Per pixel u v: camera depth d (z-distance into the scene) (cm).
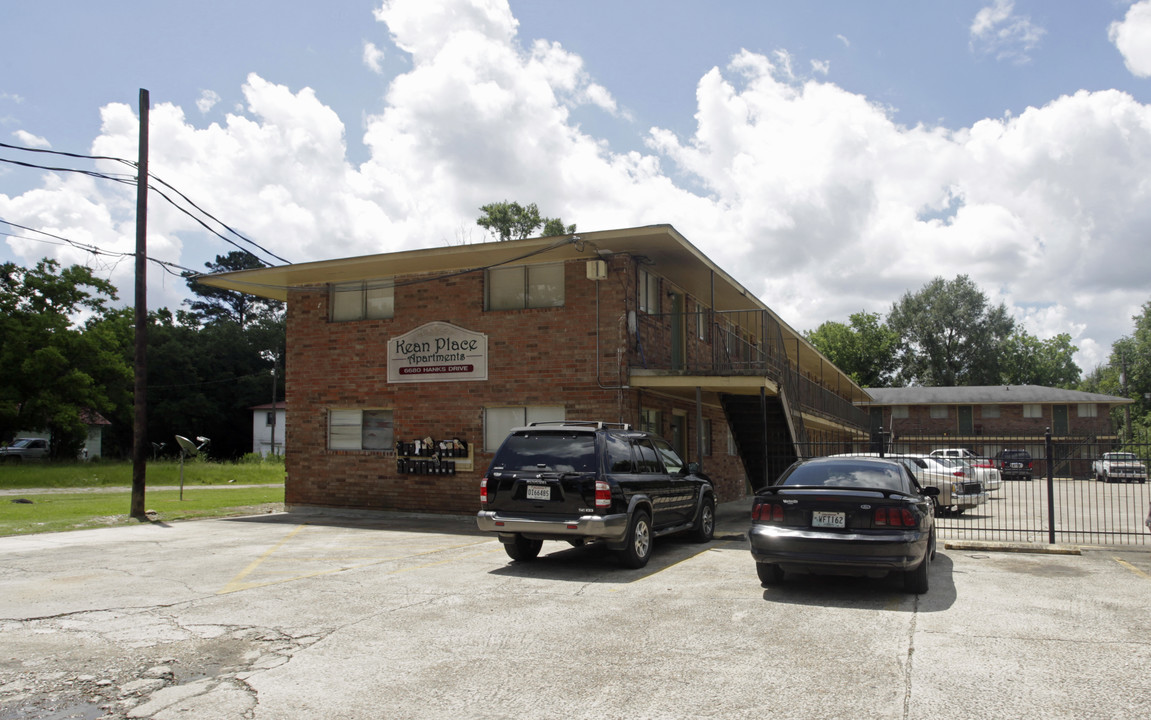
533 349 1669
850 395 4969
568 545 1262
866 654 593
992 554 1163
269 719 463
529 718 462
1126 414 5416
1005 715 462
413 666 566
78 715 470
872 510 802
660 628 679
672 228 1496
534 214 4538
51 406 4219
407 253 1672
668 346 1903
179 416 6012
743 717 461
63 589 857
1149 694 499
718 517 1792
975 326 7569
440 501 1719
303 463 1859
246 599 802
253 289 1975
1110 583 906
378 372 1806
